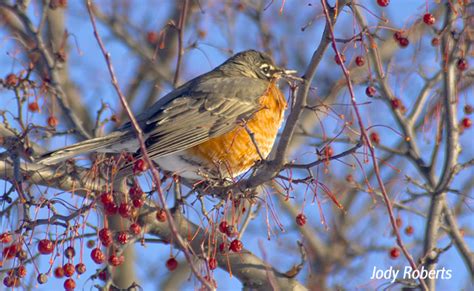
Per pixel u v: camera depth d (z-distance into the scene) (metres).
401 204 12.51
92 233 10.16
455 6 11.59
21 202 9.30
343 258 14.62
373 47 11.27
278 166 8.95
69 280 8.92
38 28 12.55
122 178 9.66
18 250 9.02
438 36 11.63
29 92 12.08
